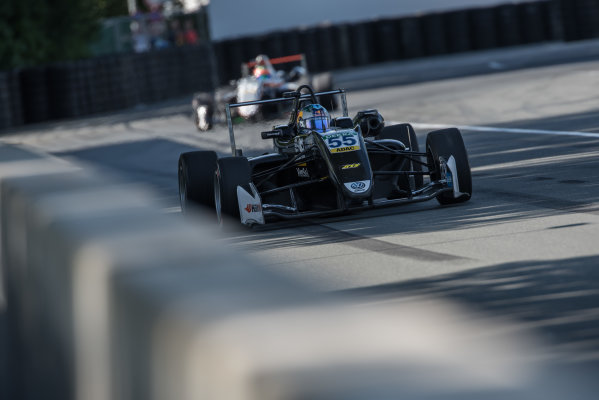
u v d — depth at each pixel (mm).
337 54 146125
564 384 10445
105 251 5113
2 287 11375
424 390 2871
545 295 15305
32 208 8148
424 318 3236
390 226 25250
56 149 69938
